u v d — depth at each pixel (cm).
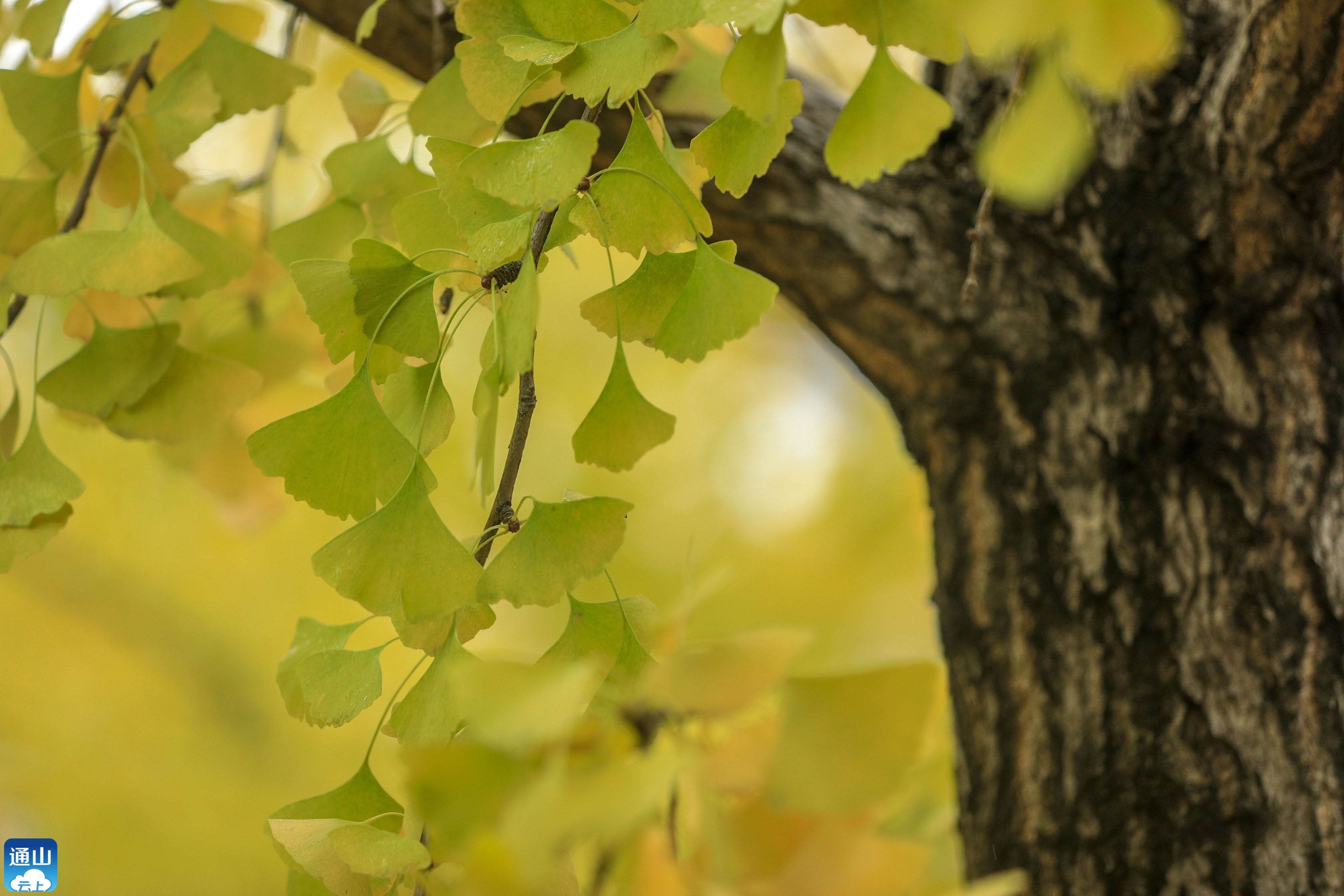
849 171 218
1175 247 247
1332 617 243
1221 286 247
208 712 744
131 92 249
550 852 209
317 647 231
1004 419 253
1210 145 245
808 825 212
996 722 251
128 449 655
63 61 256
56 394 244
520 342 219
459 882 218
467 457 769
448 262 230
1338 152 243
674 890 211
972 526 254
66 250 238
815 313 256
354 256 226
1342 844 239
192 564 729
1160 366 248
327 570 223
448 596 223
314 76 248
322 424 226
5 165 322
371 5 251
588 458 224
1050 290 251
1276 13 239
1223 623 245
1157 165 248
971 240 236
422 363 231
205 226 248
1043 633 249
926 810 276
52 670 721
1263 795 242
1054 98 209
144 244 238
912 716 213
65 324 252
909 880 212
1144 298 249
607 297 228
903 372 256
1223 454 247
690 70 248
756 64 217
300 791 735
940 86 258
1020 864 248
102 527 693
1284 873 240
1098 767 246
